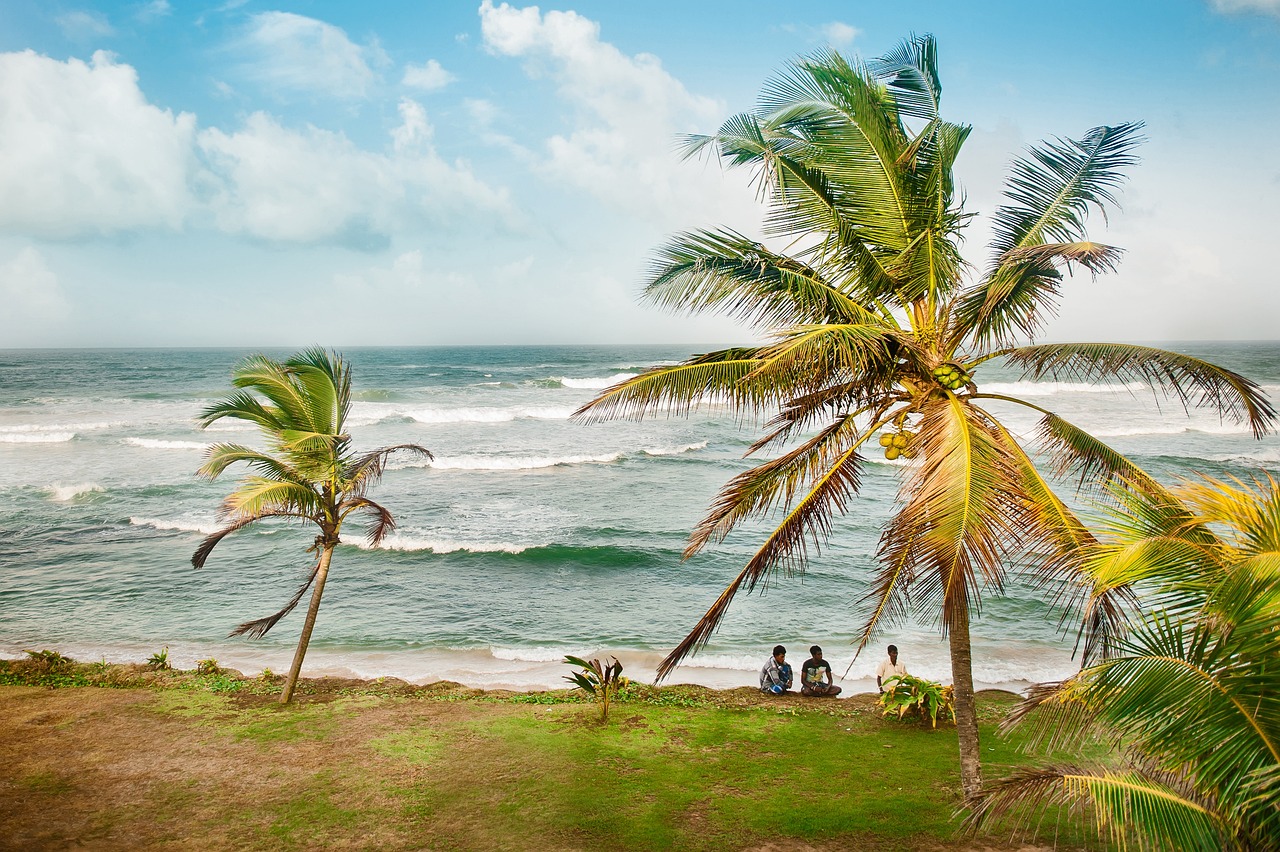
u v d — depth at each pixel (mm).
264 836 6836
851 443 6887
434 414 46188
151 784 7871
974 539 4930
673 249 6219
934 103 6566
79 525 22750
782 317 6332
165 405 51812
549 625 15742
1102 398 56219
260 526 23062
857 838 6797
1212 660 3549
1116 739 3980
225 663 13445
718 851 6594
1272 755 3338
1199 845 3629
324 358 10180
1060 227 6312
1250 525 3768
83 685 11211
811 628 15617
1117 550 4121
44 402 53375
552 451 36281
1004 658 13844
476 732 9469
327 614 16297
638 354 164375
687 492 28188
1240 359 102500
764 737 9359
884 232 6395
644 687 11477
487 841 6773
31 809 7273
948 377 6023
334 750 8844
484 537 21938
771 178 5816
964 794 6723
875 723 9906
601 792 7770
